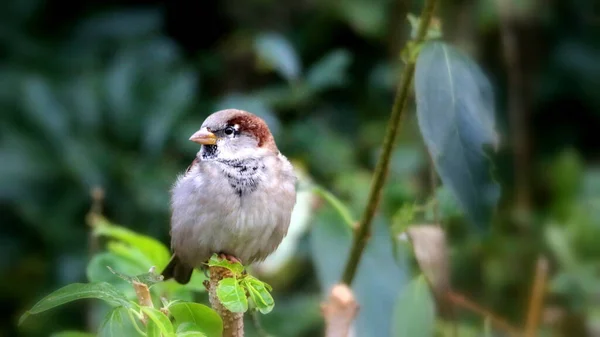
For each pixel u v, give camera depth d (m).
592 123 13.40
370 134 11.76
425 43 4.86
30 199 11.05
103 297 3.95
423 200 9.51
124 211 10.84
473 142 4.78
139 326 4.32
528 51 12.55
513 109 11.97
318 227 6.61
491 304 10.15
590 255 9.50
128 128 11.38
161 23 13.47
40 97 11.44
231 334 4.65
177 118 11.38
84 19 13.15
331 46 12.94
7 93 11.89
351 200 9.93
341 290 4.79
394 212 7.21
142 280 4.27
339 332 4.73
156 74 11.69
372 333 6.50
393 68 11.81
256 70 12.28
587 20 13.19
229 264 4.50
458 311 9.71
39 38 12.97
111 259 5.61
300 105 10.12
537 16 12.35
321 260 6.57
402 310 5.82
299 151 10.24
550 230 9.71
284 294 9.91
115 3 13.84
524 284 10.21
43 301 3.95
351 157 10.82
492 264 10.27
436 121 4.77
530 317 6.71
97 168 10.90
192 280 5.80
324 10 12.59
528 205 11.45
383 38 12.40
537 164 12.95
